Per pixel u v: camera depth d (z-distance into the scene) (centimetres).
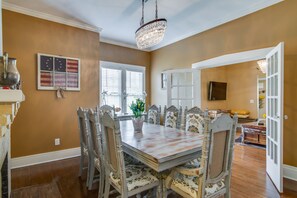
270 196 209
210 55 365
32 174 272
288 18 254
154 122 356
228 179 159
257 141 425
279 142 223
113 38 439
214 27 356
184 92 414
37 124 317
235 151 383
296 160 247
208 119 131
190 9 299
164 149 165
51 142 331
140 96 512
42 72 319
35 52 313
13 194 215
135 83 505
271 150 256
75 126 358
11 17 292
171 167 155
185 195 150
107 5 286
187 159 166
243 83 632
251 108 613
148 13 312
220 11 307
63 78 342
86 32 371
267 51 276
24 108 304
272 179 246
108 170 173
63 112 344
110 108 356
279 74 226
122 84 476
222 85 632
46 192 221
